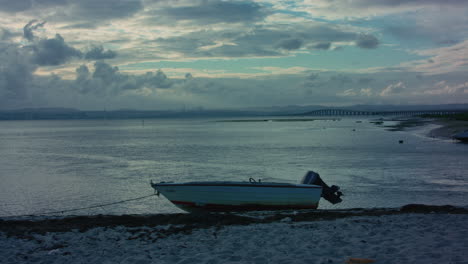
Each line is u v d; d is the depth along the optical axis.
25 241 9.20
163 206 18.55
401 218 11.30
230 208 14.82
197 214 12.08
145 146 57.72
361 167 30.70
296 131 105.56
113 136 90.06
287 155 41.59
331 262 6.94
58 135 99.38
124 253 8.12
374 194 20.17
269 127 144.38
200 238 9.25
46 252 8.29
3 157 43.97
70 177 28.39
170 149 51.66
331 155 40.62
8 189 23.72
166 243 8.84
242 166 33.12
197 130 122.25
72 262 7.59
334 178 25.53
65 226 10.86
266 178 26.86
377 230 9.66
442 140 58.91
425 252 7.37
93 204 19.31
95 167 34.03
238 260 7.32
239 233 9.70
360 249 7.81
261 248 8.20
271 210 14.78
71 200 20.42
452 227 9.86
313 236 9.16
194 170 31.12
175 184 14.78
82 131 125.75
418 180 24.09
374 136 73.06
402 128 104.50
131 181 26.30
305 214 12.81
